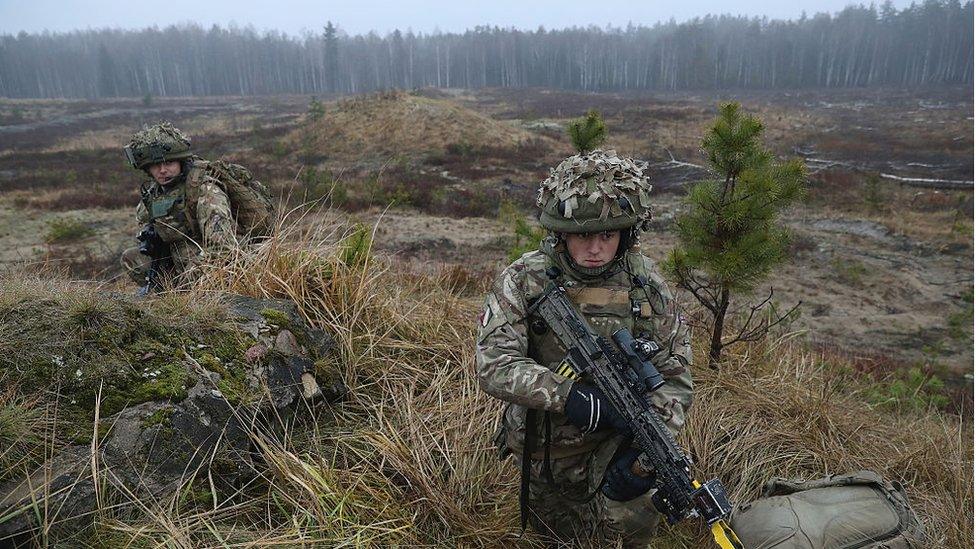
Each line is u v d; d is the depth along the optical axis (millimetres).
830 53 87812
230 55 105938
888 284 11695
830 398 3494
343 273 3344
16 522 1666
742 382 3447
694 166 22312
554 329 1978
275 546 1869
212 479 2057
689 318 3865
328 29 103688
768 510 2178
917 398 5027
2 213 16234
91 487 1810
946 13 84875
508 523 2357
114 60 105250
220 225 3387
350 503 2125
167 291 2975
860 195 17766
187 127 43781
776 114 42531
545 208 1968
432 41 122438
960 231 14391
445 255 12578
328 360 2859
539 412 2100
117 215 16234
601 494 2129
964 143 28062
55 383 2035
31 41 122750
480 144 26250
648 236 13992
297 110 56531
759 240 3176
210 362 2336
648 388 1870
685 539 2523
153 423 2018
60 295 2357
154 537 1792
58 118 50562
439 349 3324
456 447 2629
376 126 28000
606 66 96688
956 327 9680
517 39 102312
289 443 2348
